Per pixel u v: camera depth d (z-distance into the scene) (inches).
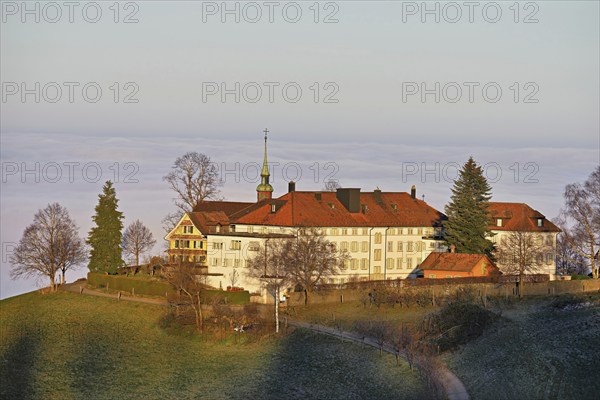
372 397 4495.6
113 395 4800.7
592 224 7081.7
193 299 5935.0
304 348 5285.4
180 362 5280.5
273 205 7042.3
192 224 6865.2
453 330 5359.3
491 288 6392.7
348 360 5019.7
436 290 6274.6
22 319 6240.2
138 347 5570.9
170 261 6939.0
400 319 5713.6
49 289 6884.8
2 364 5334.6
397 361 4881.9
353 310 5989.2
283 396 4648.1
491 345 5083.7
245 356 5280.5
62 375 5132.9
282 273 6166.3
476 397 4298.7
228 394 4739.2
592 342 5088.6
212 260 6697.8
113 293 6712.6
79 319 6156.5
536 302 6210.6
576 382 4461.1
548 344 5078.7
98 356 5447.8
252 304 6053.2
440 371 4667.8
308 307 6043.3
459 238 7081.7
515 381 4493.1
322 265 6141.7
